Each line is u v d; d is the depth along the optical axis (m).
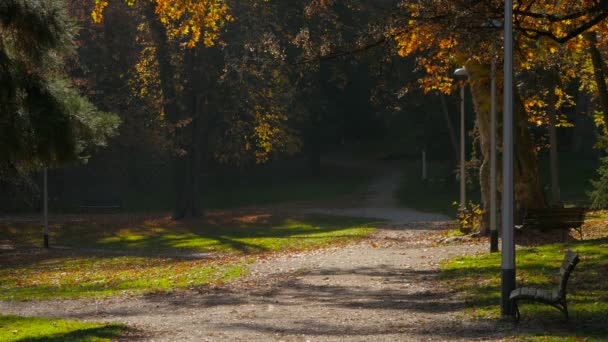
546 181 62.72
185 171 54.41
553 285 15.56
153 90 52.72
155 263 30.83
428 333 11.91
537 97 30.12
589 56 31.42
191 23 22.77
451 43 18.81
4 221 55.53
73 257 35.09
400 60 49.59
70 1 47.62
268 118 50.41
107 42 51.72
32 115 14.12
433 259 23.48
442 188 64.12
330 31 22.41
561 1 20.02
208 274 23.56
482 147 28.80
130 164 66.44
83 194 70.44
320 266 23.78
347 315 14.41
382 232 38.66
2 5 13.79
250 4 39.91
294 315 14.74
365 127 88.94
